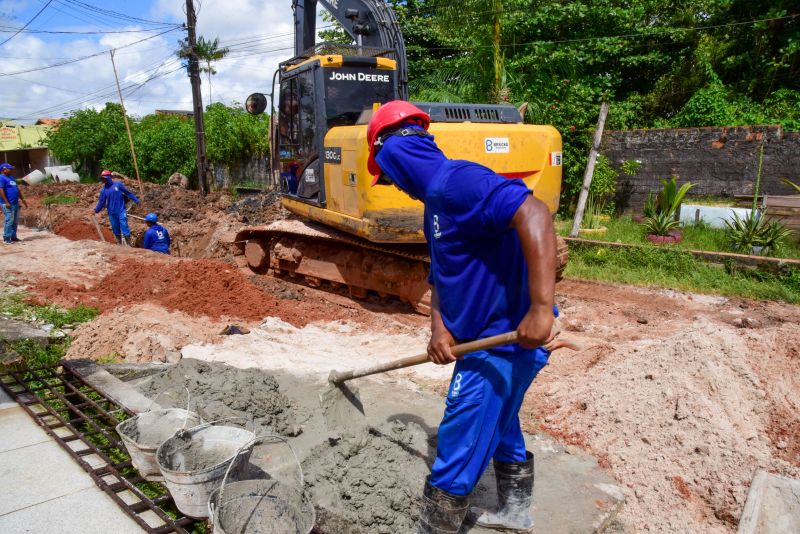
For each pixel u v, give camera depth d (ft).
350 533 10.17
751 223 32.60
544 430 14.89
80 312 22.89
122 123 108.78
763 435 14.16
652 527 11.70
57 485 11.24
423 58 59.88
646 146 43.83
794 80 49.03
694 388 14.65
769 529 11.37
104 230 52.42
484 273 8.37
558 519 10.87
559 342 8.91
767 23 48.39
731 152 40.01
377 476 11.19
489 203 7.68
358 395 13.85
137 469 11.00
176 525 9.84
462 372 8.75
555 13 54.85
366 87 27.20
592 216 42.14
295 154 30.14
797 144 37.32
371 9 29.84
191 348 19.86
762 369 16.29
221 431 11.21
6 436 13.15
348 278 28.02
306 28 34.81
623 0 56.75
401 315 25.91
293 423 14.02
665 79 55.06
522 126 23.89
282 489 10.04
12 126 155.02
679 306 27.12
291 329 23.32
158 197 65.26
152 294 25.86
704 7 54.34
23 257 33.19
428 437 13.30
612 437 14.15
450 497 8.88
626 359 17.67
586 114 46.65
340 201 25.50
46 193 78.18
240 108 89.97
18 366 17.62
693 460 12.92
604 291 29.81
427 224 8.93
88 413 14.51
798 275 28.78
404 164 8.77
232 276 28.12
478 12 47.06
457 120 23.81
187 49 66.03
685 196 42.37
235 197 69.05
